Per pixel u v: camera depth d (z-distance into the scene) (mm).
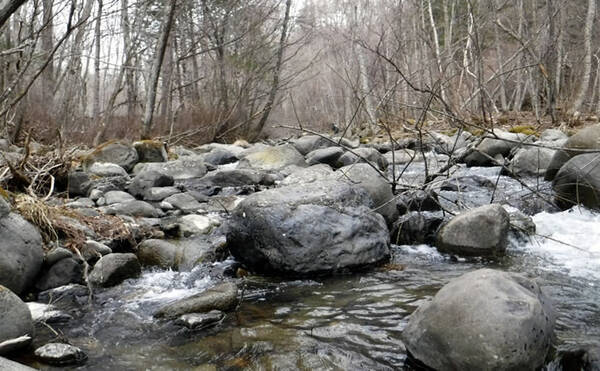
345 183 5422
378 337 3371
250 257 4812
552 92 15398
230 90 18250
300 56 20578
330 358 3105
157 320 3750
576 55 22609
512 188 7812
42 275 4355
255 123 20000
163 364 3096
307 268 4613
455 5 24078
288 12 17469
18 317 3186
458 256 5230
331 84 25328
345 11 16641
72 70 13781
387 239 5148
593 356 2707
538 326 2707
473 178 8352
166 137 14812
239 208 4965
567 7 21625
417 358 2945
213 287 4125
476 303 2775
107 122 14055
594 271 4637
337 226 4824
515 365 2576
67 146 10367
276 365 3037
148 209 6500
